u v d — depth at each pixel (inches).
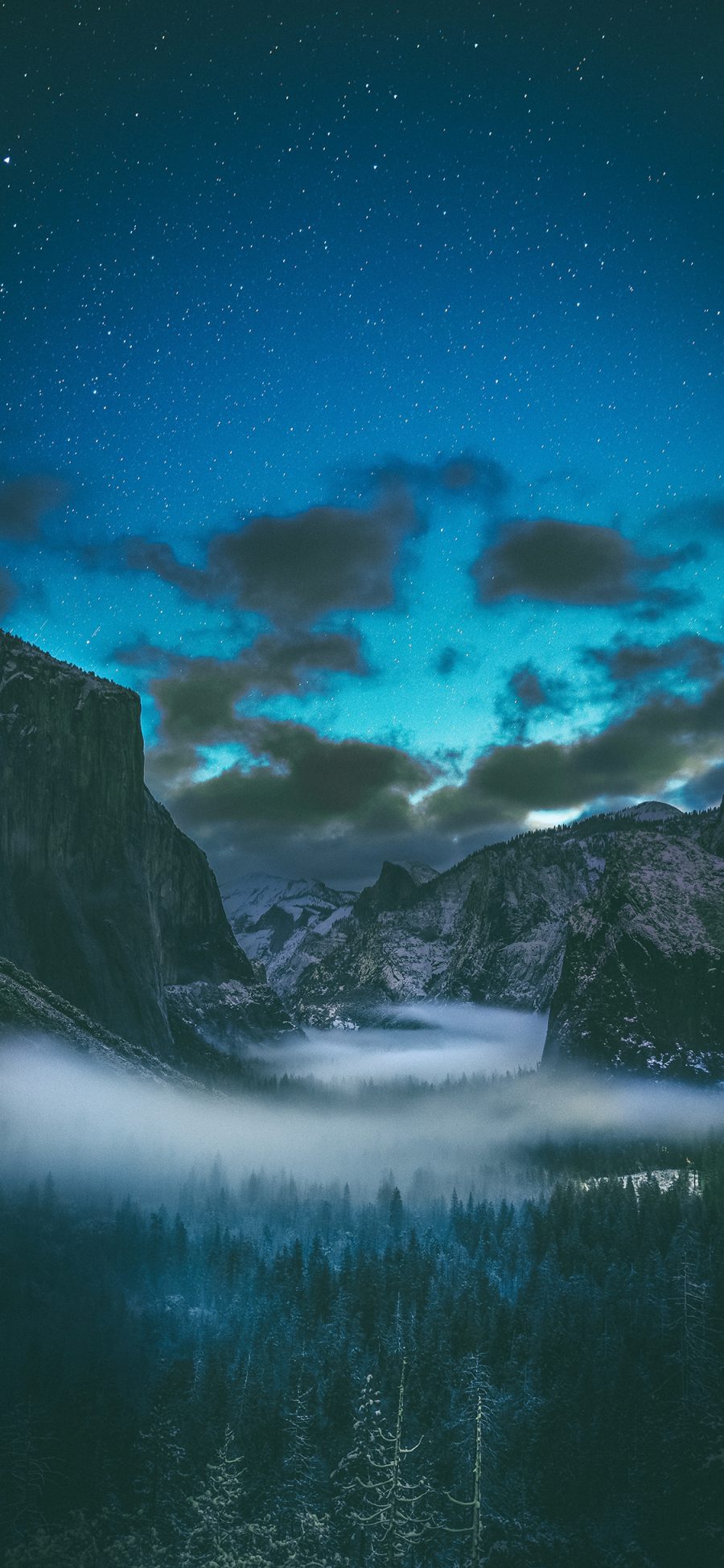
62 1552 4606.3
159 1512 4950.8
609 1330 6304.1
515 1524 5305.1
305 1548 4906.5
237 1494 5004.9
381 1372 5999.0
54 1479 4972.9
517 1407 5861.2
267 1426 5462.6
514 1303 6845.5
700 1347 6013.8
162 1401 5492.1
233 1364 6003.9
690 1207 7760.8
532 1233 7805.1
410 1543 4813.0
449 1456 5506.9
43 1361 5629.9
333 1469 5378.9
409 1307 6643.7
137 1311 6437.0
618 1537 5300.2
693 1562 5157.5
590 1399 5876.0
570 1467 5575.8
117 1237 7140.8
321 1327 6422.2
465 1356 6072.8
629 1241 7308.1
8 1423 5118.1
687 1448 5580.7
